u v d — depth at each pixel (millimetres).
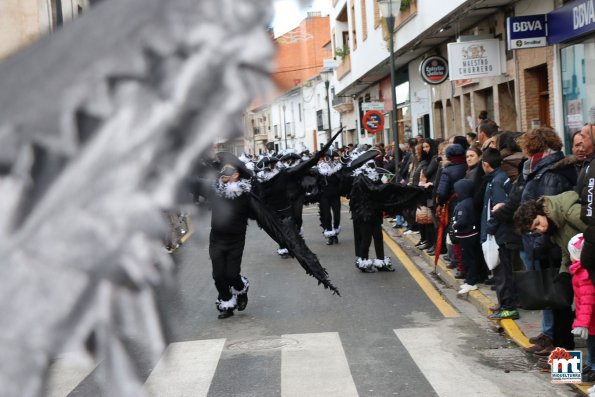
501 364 6598
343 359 6883
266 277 11891
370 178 11641
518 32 13883
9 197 620
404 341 7500
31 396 589
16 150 628
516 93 16094
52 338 604
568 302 5926
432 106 24453
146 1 666
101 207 627
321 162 15562
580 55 12938
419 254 13664
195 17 663
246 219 8742
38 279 611
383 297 9859
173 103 643
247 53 662
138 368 627
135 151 636
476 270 9570
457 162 10859
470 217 9430
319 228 19219
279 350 7301
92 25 667
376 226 11797
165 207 636
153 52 652
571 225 5703
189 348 7488
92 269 619
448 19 17766
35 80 647
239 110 652
